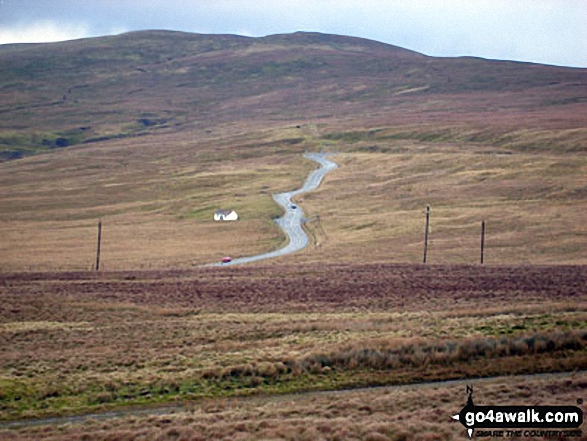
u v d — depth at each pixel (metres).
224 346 59.53
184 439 34.59
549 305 74.25
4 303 90.88
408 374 47.22
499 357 49.59
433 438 32.16
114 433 36.75
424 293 91.62
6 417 43.09
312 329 66.44
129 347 62.19
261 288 100.94
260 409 40.75
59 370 53.22
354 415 37.88
